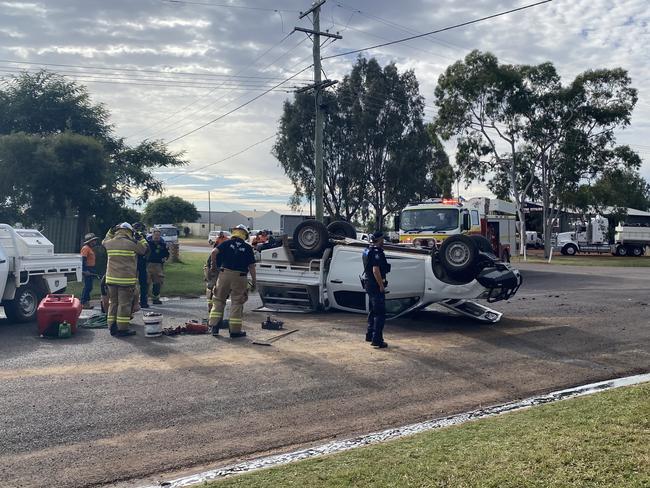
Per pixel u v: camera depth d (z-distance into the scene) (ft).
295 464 14.47
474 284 34.86
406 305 36.70
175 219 326.65
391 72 146.82
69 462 15.52
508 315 39.47
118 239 31.42
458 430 16.58
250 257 31.35
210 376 23.40
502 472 13.06
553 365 26.02
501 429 16.31
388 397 21.24
